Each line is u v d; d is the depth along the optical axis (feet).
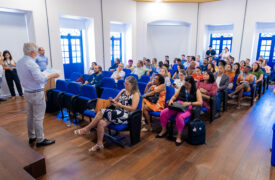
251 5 27.07
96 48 25.62
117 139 10.50
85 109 12.00
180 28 33.81
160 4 30.17
